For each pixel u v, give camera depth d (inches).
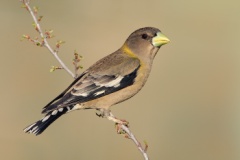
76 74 370.3
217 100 729.6
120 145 617.0
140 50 390.3
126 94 378.9
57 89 685.3
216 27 860.0
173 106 697.0
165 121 667.4
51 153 596.1
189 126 675.4
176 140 649.6
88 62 738.2
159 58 794.2
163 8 859.4
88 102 368.2
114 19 815.7
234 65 792.9
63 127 631.8
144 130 652.1
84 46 757.9
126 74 376.5
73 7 834.2
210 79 765.9
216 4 877.2
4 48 751.7
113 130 633.0
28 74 708.7
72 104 358.6
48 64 725.3
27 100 666.8
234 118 703.1
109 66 377.4
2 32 777.6
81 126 634.2
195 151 645.3
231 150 656.4
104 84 370.0
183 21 852.0
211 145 655.8
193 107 703.7
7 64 724.7
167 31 837.2
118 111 671.8
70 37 772.6
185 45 825.5
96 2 843.4
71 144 611.8
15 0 831.7
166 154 636.7
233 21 876.6
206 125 679.7
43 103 665.6
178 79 753.0
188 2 879.1
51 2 838.5
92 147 610.5
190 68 776.9
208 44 828.6
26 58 734.5
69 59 734.5
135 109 677.9
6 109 649.0
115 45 765.3
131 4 848.3
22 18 806.5
